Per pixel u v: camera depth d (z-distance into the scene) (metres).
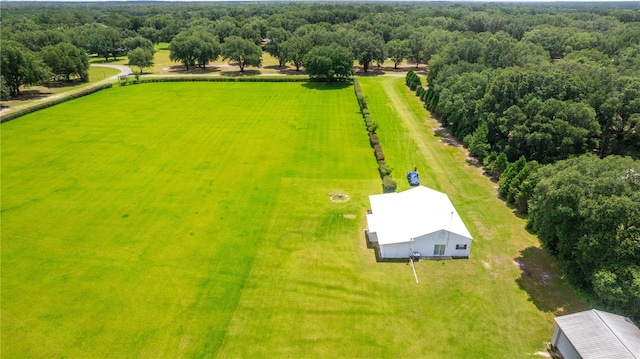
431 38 124.88
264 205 48.06
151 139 69.25
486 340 29.62
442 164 59.19
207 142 67.88
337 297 33.91
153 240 41.41
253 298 33.78
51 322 31.31
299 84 113.00
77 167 58.12
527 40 119.94
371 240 40.94
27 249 39.97
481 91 65.25
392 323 31.28
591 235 30.34
